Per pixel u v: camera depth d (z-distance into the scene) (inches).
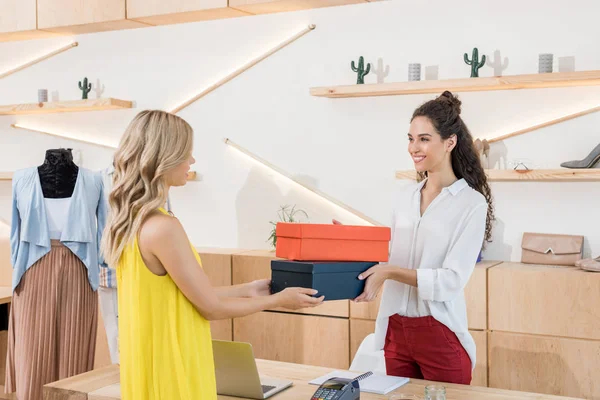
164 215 71.3
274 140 168.1
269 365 96.5
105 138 186.7
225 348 79.8
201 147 176.2
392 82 153.6
